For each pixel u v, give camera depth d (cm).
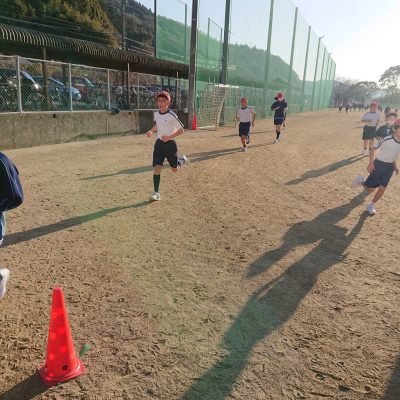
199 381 242
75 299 329
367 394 236
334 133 2039
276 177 858
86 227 503
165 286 357
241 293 350
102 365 253
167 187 728
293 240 484
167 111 607
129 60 1642
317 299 344
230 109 2500
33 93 1216
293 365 258
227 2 2322
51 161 939
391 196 726
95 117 1426
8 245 435
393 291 362
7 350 265
